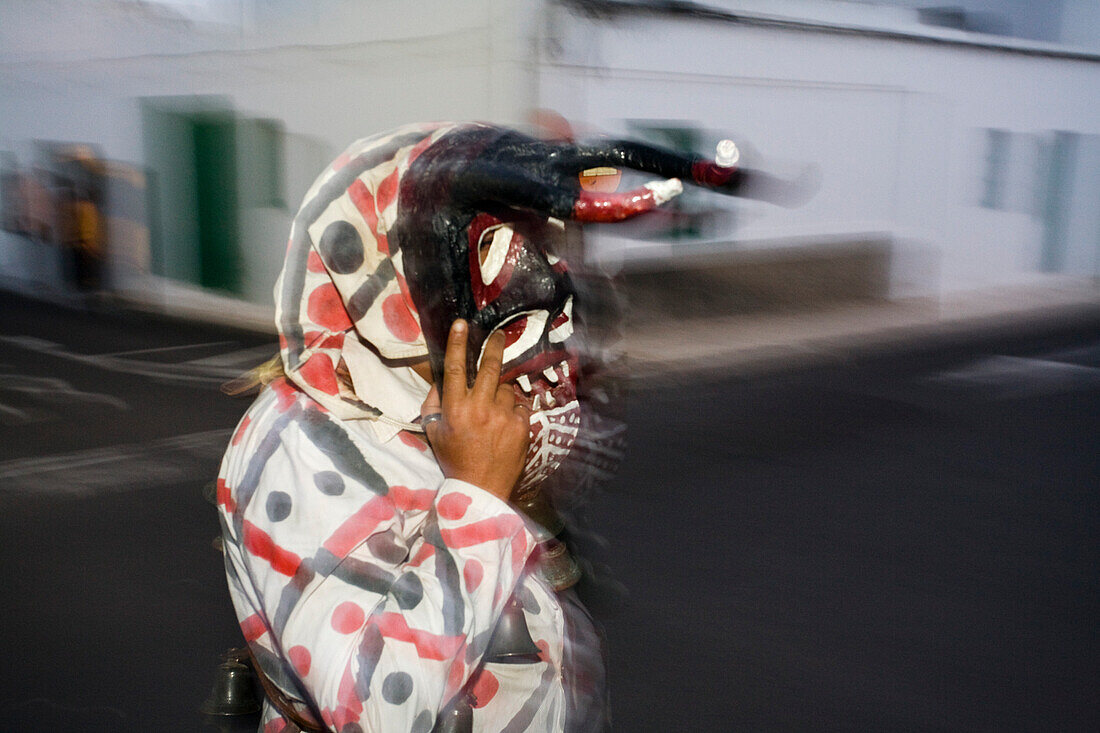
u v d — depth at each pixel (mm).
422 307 1144
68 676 3436
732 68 12625
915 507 5555
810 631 3920
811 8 13461
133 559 4469
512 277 1161
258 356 9875
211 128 13367
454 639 1102
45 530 4840
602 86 11539
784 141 13461
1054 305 14984
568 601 1467
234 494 1202
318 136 12477
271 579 1141
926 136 15016
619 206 962
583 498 1443
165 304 13328
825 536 5023
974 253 16234
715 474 6004
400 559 1149
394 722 1083
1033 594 4395
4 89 15500
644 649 3672
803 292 13695
